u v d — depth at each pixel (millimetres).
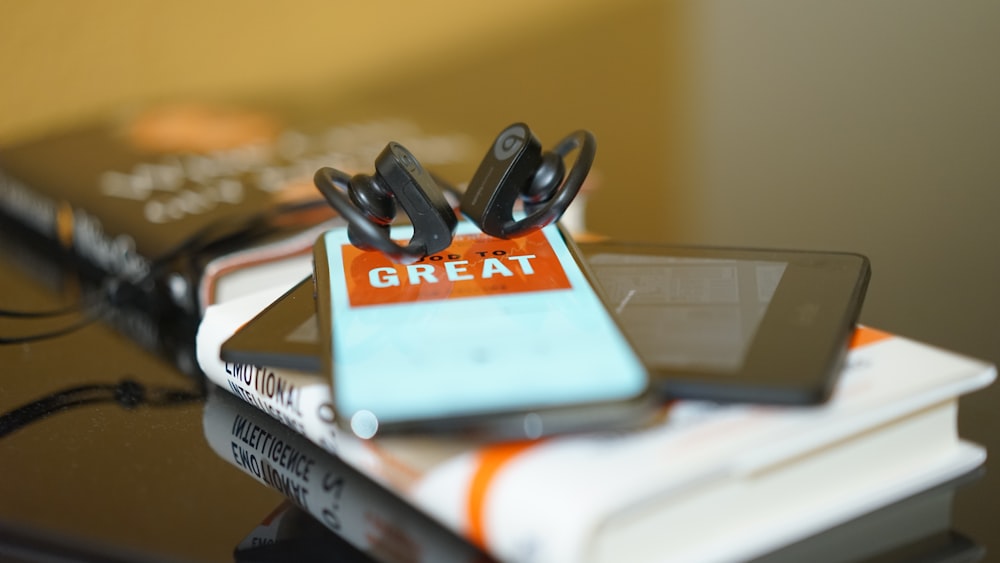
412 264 579
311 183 790
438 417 504
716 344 530
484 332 535
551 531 478
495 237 591
